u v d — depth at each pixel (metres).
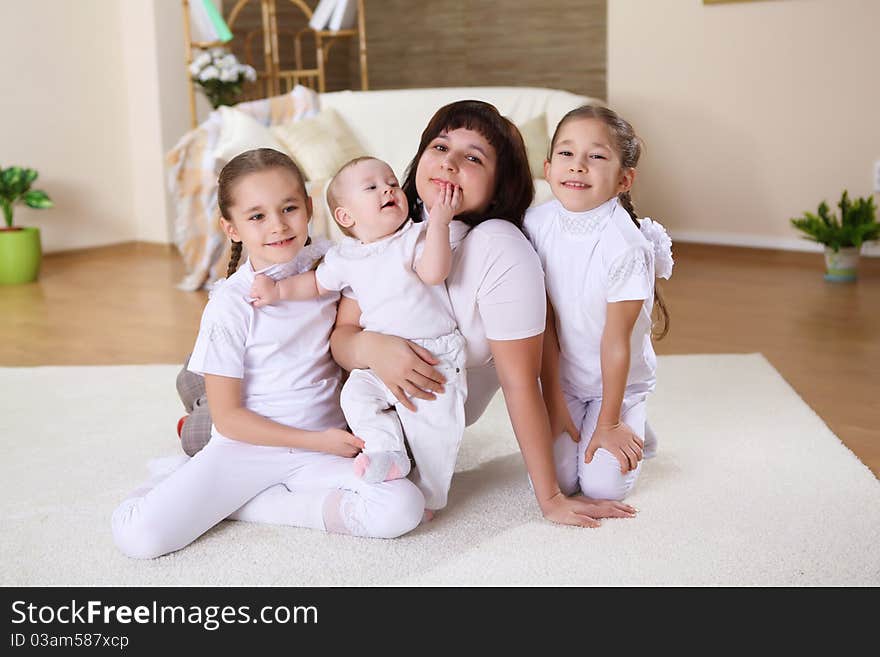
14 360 3.38
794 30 5.02
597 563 1.76
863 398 2.78
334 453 1.85
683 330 3.66
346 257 1.83
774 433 2.45
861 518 1.93
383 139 5.07
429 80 6.76
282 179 1.83
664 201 5.58
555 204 1.98
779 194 5.23
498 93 5.05
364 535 1.87
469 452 2.36
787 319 3.80
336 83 7.04
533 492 2.09
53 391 2.94
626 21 5.51
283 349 1.89
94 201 5.80
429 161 1.83
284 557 1.80
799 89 5.07
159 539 1.80
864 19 4.84
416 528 1.91
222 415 1.86
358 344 1.86
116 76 5.81
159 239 5.91
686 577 1.70
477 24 6.43
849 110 4.95
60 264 5.39
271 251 1.85
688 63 5.36
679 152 5.48
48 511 2.04
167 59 5.72
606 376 1.91
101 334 3.74
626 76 5.57
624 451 1.91
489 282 1.83
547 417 1.92
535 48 6.19
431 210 1.76
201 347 1.85
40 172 5.55
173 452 2.39
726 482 2.12
